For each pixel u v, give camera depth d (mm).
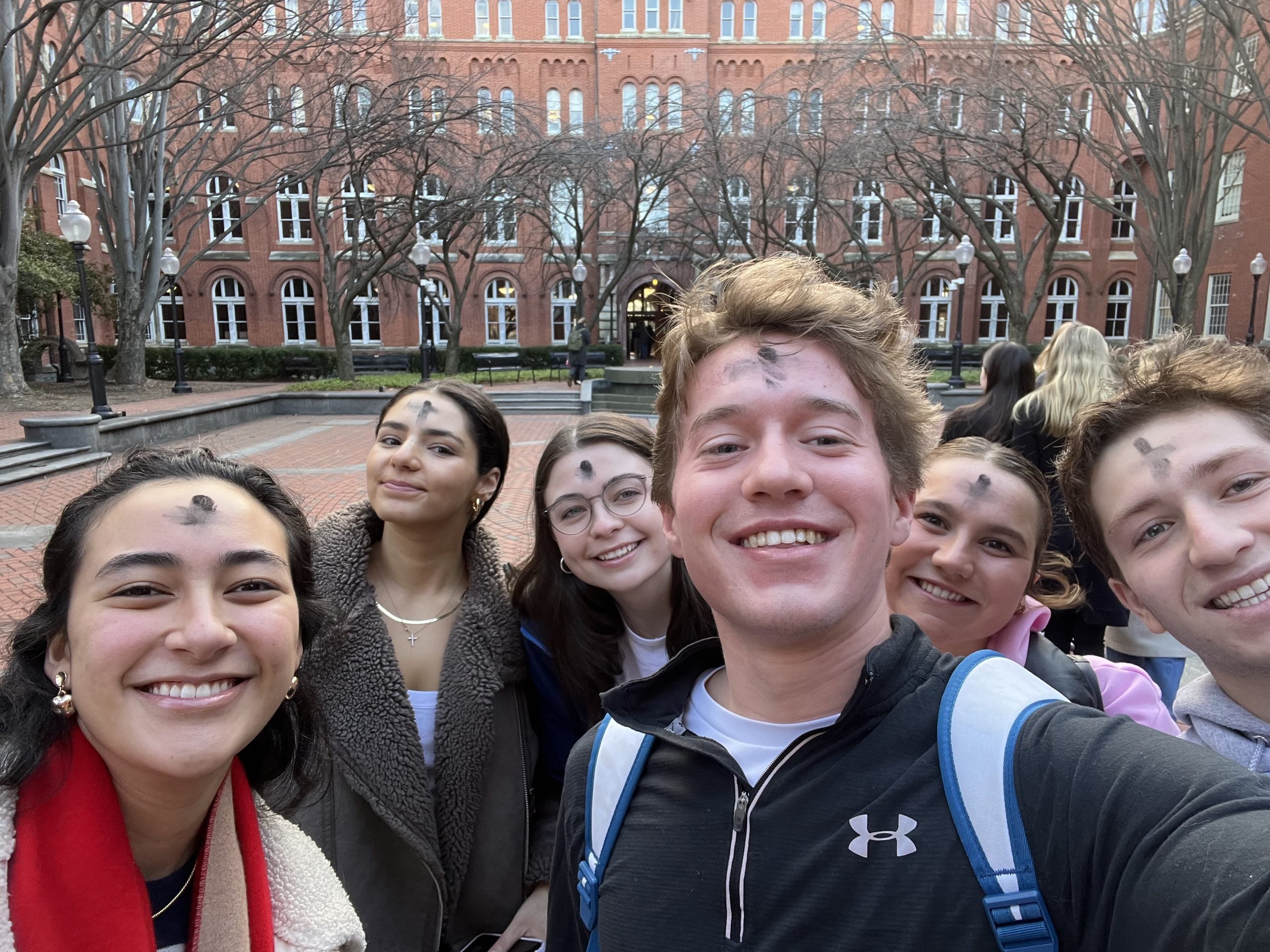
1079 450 1391
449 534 2062
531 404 18641
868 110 21422
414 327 34438
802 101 22047
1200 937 680
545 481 1976
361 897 1841
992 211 33781
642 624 2049
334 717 1802
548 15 34625
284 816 1440
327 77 19031
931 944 817
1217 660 1219
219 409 15930
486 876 1915
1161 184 19578
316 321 34250
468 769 1875
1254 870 670
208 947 1113
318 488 9719
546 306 35031
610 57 34094
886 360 1064
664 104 25312
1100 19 17656
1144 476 1236
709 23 34500
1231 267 26328
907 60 23891
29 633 1070
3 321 16516
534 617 2020
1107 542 1342
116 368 22703
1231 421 1200
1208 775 773
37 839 997
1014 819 826
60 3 13414
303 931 1217
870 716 951
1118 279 33312
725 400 1014
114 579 1024
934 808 870
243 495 1168
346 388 20500
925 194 23656
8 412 14805
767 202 26141
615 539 1876
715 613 1107
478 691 1891
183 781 1079
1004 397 3645
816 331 1029
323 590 1870
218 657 1056
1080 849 791
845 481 970
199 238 32781
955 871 833
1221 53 17078
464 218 23062
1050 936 784
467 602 1987
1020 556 1718
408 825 1797
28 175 15719
